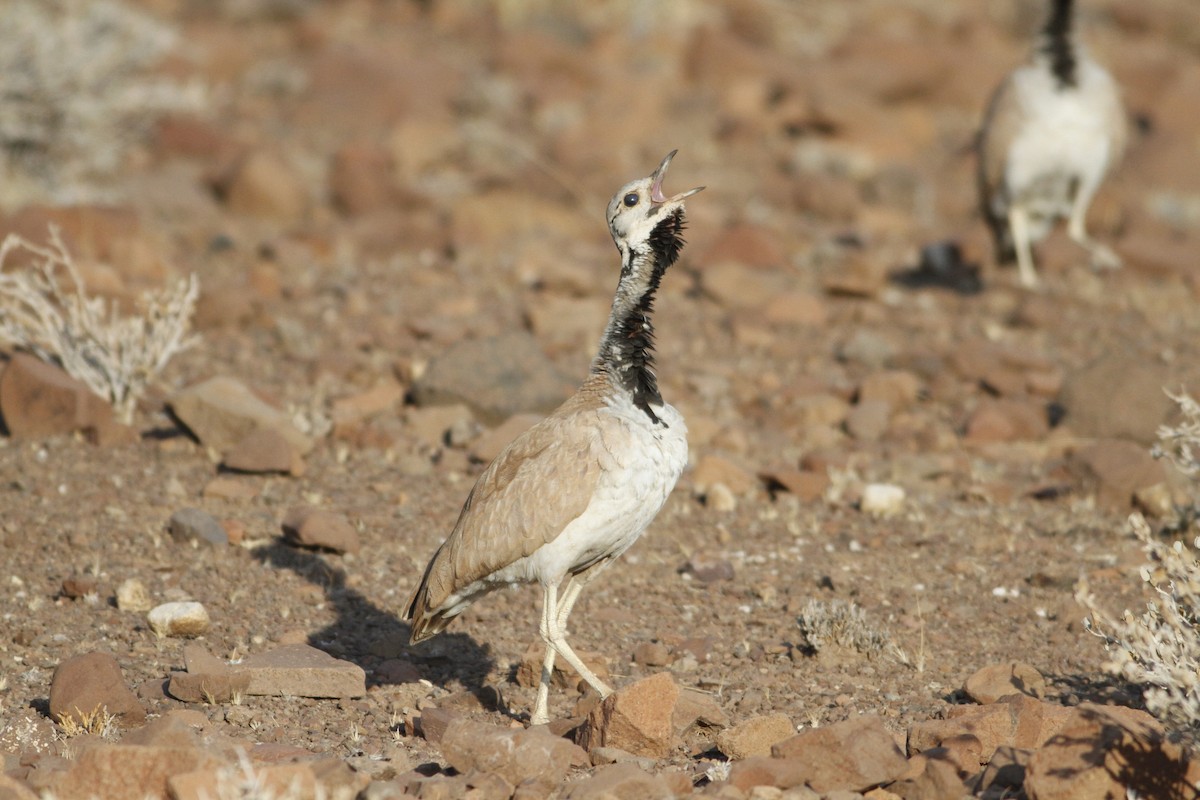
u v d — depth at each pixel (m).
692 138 30.89
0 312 15.12
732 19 39.53
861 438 15.46
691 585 11.49
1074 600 10.82
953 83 35.59
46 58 22.44
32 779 7.20
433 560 8.97
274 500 12.87
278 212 24.20
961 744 7.91
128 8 26.73
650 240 8.95
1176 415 14.84
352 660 10.05
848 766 7.54
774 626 10.67
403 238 23.16
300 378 16.41
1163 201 27.66
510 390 15.16
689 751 8.41
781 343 18.64
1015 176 20.52
